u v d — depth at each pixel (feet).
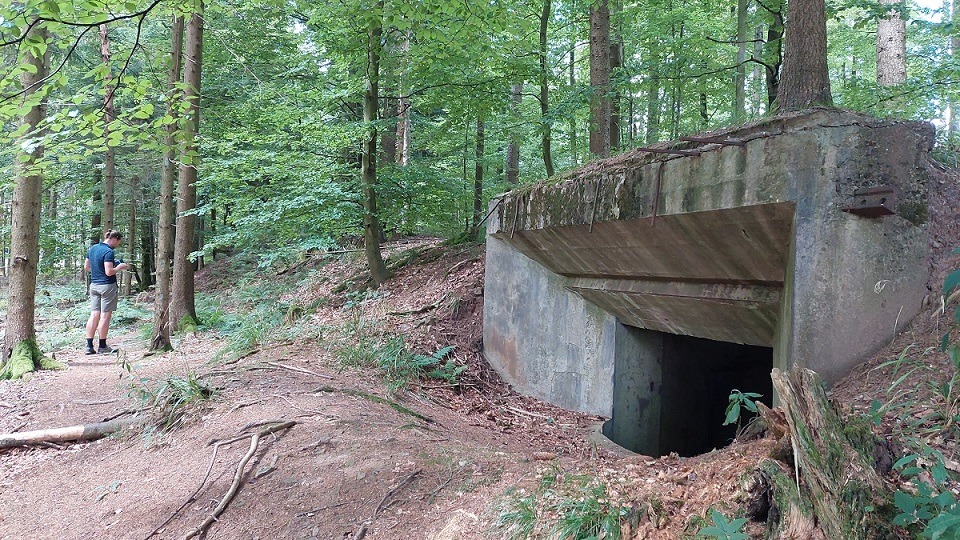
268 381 19.65
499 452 14.83
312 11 33.35
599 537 9.25
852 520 7.72
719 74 37.70
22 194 23.97
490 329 29.84
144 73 33.45
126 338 36.35
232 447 14.80
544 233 24.62
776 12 28.91
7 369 23.09
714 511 7.84
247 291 47.70
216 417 16.78
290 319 34.63
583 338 25.82
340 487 12.69
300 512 12.06
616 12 40.78
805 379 9.05
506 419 23.26
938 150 18.06
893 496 7.95
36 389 21.13
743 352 29.48
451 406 22.76
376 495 12.30
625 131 53.11
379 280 37.83
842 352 13.91
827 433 8.53
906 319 14.32
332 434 15.07
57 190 64.59
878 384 12.73
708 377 28.94
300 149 37.01
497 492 11.63
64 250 62.23
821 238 13.85
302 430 15.38
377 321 29.81
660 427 26.71
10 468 15.69
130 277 61.00
